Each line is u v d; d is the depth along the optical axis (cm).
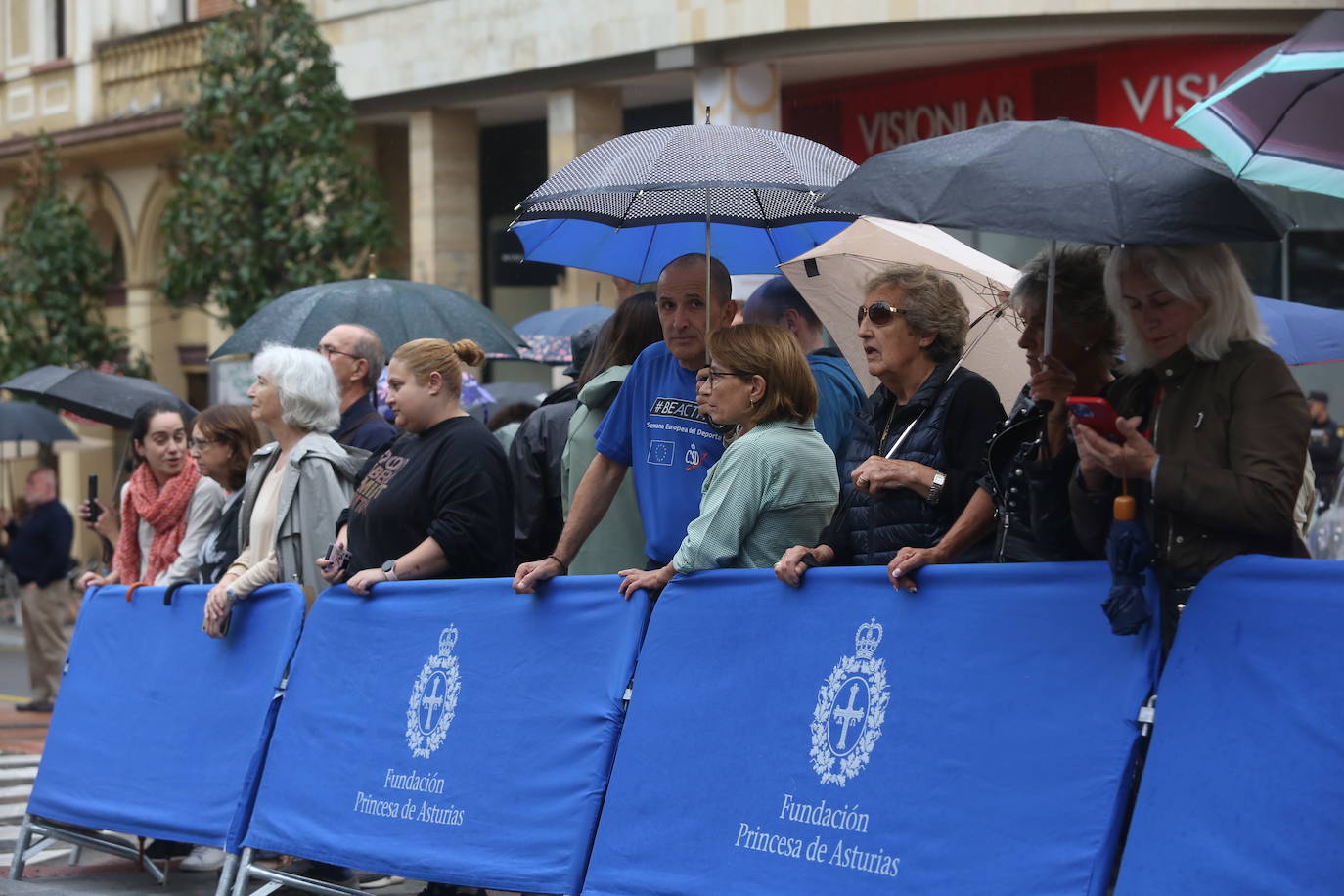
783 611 579
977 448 577
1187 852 462
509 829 643
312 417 803
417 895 750
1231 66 1794
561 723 638
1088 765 490
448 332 1003
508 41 2188
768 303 743
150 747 815
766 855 563
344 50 2408
